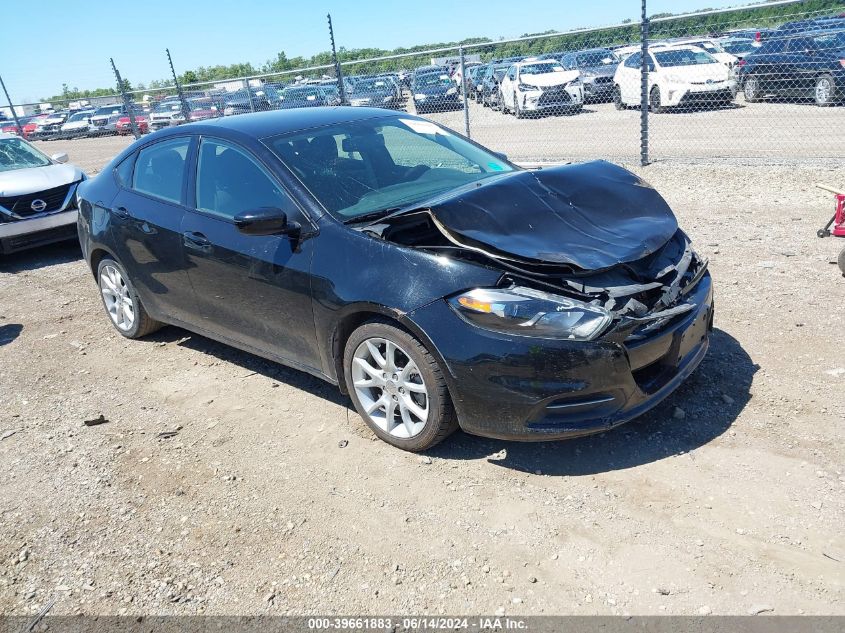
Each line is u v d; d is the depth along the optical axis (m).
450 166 4.42
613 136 13.30
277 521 3.13
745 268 5.67
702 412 3.62
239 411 4.19
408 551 2.86
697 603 2.46
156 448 3.85
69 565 2.98
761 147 10.89
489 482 3.25
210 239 4.18
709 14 9.14
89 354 5.33
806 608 2.39
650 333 3.18
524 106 15.99
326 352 3.73
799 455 3.20
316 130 4.34
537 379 3.02
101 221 5.12
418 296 3.21
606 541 2.80
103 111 29.36
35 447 3.99
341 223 3.63
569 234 3.34
